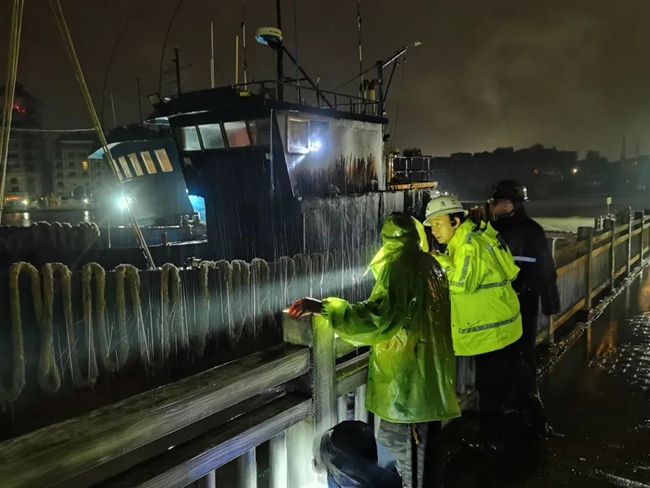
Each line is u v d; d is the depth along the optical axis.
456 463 3.75
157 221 17.52
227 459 2.28
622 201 57.50
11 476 1.62
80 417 1.89
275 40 11.65
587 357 6.04
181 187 17.20
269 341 4.92
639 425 4.32
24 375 3.82
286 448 2.79
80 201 57.44
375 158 14.55
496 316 3.75
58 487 3.29
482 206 4.98
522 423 4.15
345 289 6.51
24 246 9.33
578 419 4.45
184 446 2.19
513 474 3.62
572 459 3.80
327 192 12.66
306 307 2.59
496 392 3.99
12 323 3.75
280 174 11.38
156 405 2.03
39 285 3.87
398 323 2.53
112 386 4.27
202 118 11.80
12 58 4.05
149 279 4.41
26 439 1.73
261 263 4.80
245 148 11.67
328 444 2.49
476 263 3.58
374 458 2.52
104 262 10.12
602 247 8.73
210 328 4.61
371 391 2.82
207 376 2.30
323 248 11.92
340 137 12.98
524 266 4.37
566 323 7.50
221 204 12.32
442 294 2.71
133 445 1.95
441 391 2.69
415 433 2.80
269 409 2.59
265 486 4.01
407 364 2.64
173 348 4.54
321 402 2.83
